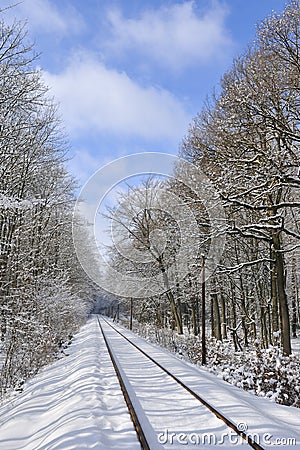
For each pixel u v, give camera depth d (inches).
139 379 402.6
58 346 786.8
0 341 530.9
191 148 726.5
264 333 884.0
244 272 896.9
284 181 479.5
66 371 500.4
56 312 778.8
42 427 276.5
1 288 503.8
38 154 713.6
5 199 445.7
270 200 534.3
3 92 494.6
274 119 474.0
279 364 448.8
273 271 705.0
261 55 511.8
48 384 433.7
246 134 536.7
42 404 347.9
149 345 837.8
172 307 1200.8
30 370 542.9
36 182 793.6
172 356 637.9
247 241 852.6
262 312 909.8
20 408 344.8
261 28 487.8
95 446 198.8
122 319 2327.8
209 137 633.6
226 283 1000.9
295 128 505.4
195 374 426.0
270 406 319.6
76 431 224.7
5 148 550.3
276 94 481.1
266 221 583.5
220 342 761.0
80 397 310.3
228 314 1413.6
